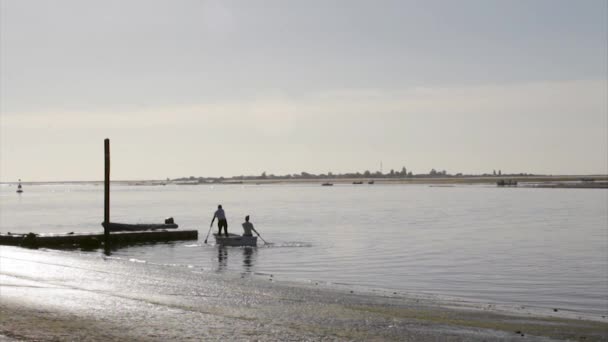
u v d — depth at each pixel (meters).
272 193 194.12
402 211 79.19
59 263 26.61
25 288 19.42
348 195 157.12
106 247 37.62
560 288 22.28
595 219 60.00
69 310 15.84
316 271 26.77
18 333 13.30
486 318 15.87
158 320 14.69
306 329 13.95
